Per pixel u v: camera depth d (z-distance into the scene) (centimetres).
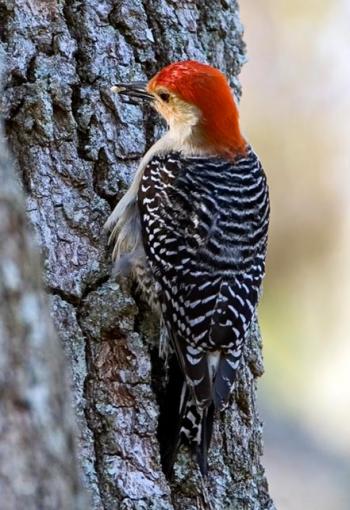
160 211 1054
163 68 1117
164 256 1037
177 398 1012
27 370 634
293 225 2166
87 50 1086
